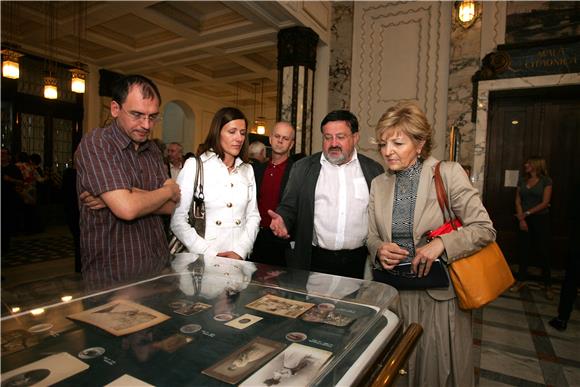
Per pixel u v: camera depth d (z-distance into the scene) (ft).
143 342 2.29
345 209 6.06
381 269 4.74
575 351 8.30
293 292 3.26
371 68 17.98
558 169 15.12
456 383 4.38
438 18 16.48
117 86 4.16
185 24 19.03
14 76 15.69
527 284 13.62
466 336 4.53
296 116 17.56
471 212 4.31
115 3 16.97
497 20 15.05
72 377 1.91
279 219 5.75
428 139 4.63
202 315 2.73
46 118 25.25
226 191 5.57
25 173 21.72
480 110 15.15
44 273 13.66
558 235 15.17
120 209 4.04
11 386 1.81
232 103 38.06
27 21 19.35
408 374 4.54
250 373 2.02
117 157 4.32
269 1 14.93
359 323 2.69
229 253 5.26
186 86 31.42
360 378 2.11
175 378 1.94
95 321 2.51
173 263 4.02
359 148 18.29
